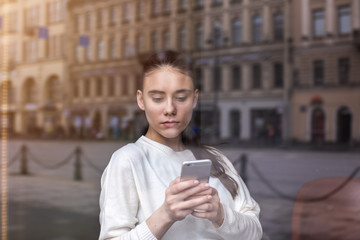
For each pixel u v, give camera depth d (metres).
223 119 24.42
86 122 17.80
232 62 24.03
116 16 23.50
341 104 20.97
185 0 24.19
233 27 24.05
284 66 22.61
